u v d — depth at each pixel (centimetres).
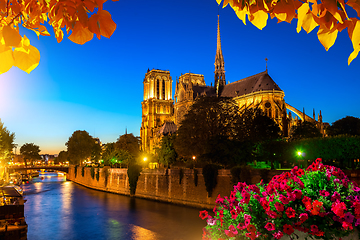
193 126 9175
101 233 5444
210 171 6744
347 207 900
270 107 13425
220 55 17862
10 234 3894
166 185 8288
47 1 342
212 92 17388
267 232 920
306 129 11250
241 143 7656
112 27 337
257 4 339
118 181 10944
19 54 334
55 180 19325
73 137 17700
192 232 5259
